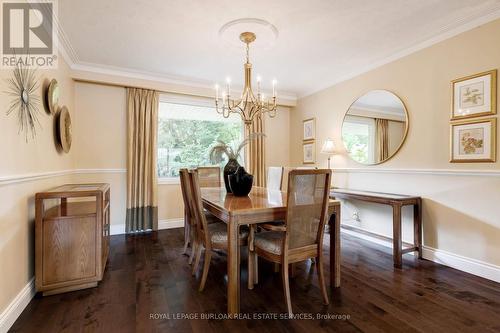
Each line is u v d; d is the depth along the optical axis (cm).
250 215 186
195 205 230
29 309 181
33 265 202
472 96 242
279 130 506
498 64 226
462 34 250
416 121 292
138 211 384
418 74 289
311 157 462
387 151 324
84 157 359
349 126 383
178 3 214
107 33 263
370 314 177
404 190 305
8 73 165
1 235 155
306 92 475
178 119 430
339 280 217
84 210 230
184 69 365
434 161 274
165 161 422
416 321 169
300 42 284
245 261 279
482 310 181
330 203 210
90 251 212
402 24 248
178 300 195
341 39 278
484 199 236
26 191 191
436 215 272
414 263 269
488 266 232
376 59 332
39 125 220
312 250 192
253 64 348
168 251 304
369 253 299
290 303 176
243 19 238
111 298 197
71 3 212
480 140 237
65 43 283
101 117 369
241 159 473
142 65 350
